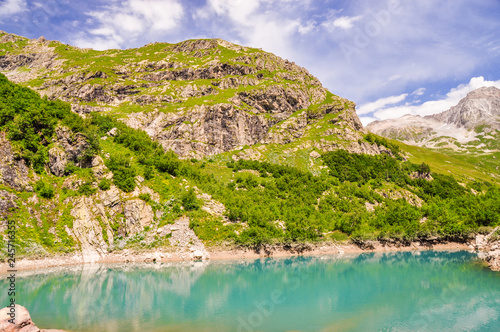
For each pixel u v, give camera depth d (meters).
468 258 106.75
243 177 174.75
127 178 114.12
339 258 111.19
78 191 103.25
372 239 129.38
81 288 64.50
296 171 190.12
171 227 108.94
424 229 136.12
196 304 54.66
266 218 124.88
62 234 93.00
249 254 110.44
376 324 44.97
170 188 124.25
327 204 154.88
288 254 116.44
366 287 67.75
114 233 101.62
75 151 110.25
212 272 83.81
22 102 112.38
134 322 44.72
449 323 45.44
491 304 54.34
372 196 168.88
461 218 150.75
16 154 95.88
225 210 125.44
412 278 76.62
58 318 46.03
